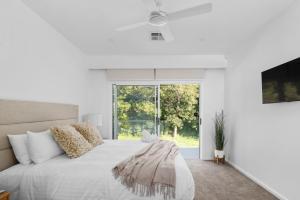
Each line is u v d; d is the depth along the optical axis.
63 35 3.51
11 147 2.22
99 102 5.13
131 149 3.02
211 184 3.27
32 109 2.60
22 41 2.47
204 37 3.56
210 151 5.03
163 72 5.07
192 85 5.32
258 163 3.28
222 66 4.91
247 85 3.68
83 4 2.47
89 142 3.14
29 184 1.94
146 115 5.22
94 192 1.90
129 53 4.54
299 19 2.34
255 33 3.37
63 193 1.90
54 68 3.28
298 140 2.35
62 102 3.58
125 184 1.92
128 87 5.26
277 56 2.77
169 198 1.89
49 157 2.36
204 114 5.09
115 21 2.94
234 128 4.30
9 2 2.25
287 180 2.55
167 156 2.45
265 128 3.08
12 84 2.31
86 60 4.84
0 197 1.54
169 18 2.24
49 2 2.43
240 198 2.75
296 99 2.28
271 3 2.42
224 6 2.48
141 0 2.17
